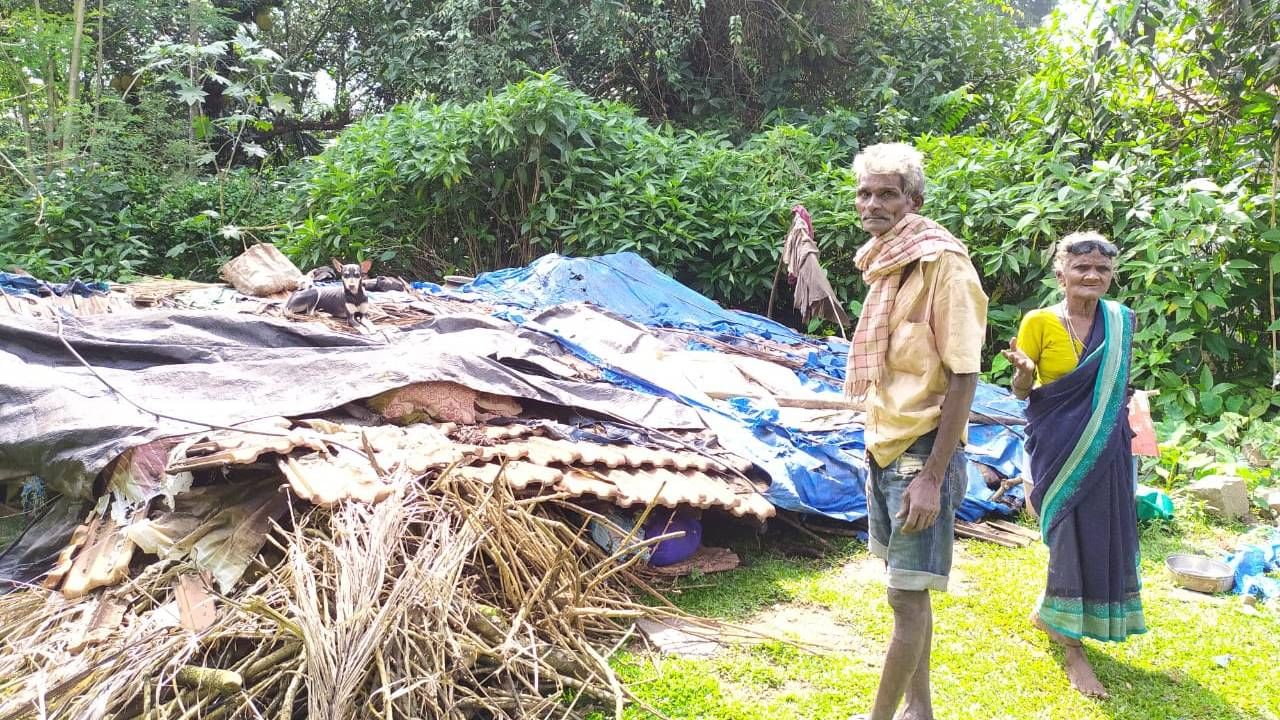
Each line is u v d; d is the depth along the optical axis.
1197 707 2.99
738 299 9.55
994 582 3.98
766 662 3.25
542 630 3.13
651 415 4.98
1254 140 7.48
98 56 12.21
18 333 4.62
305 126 16.39
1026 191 8.08
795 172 9.85
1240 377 6.90
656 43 12.44
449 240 10.29
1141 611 3.12
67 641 2.66
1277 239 6.57
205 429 3.64
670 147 10.05
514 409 4.70
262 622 2.75
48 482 3.56
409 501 3.35
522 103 9.35
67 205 9.89
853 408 5.44
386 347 5.21
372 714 2.53
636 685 3.04
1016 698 3.03
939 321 2.31
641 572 3.88
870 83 12.84
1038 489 3.13
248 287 7.42
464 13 12.21
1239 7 7.02
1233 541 4.62
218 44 11.62
